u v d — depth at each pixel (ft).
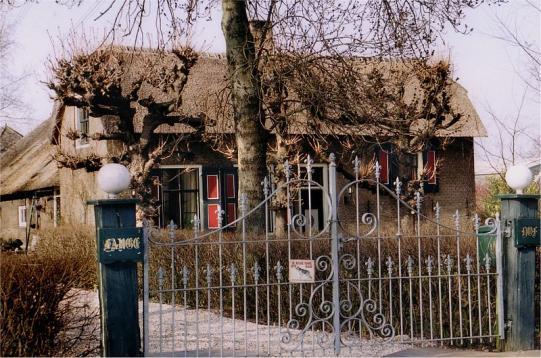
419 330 33.76
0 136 137.90
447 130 84.53
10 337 24.54
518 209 30.09
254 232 43.73
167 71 74.13
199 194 80.94
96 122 82.17
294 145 58.59
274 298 36.22
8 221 114.11
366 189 85.51
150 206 64.03
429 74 68.69
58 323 25.53
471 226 46.98
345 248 34.22
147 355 24.48
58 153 73.20
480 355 28.89
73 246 51.52
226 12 46.75
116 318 24.06
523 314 29.99
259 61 47.21
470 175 93.20
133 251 24.18
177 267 41.14
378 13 47.34
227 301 38.32
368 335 33.47
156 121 64.90
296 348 27.07
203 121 65.51
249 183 45.78
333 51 46.75
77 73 62.44
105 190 24.30
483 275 30.27
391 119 49.93
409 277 28.78
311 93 46.57
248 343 30.81
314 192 82.38
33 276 24.84
